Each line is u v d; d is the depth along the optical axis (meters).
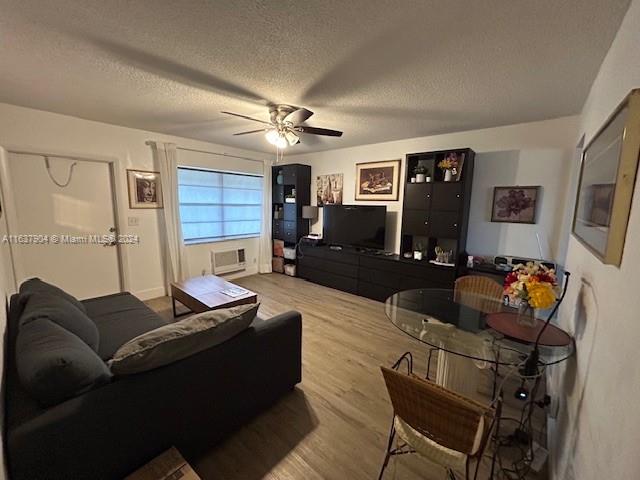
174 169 4.00
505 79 2.01
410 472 1.49
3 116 2.78
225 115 3.00
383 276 3.94
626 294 0.86
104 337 1.97
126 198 3.70
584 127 2.38
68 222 3.32
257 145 4.64
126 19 1.41
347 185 4.73
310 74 1.98
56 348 1.17
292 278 5.13
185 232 4.37
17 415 1.03
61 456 1.05
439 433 1.13
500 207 3.28
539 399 1.97
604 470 0.84
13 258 2.95
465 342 1.61
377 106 2.60
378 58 1.75
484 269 3.13
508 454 1.61
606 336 1.00
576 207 1.92
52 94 2.45
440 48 1.63
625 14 1.27
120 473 1.22
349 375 2.29
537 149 3.02
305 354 2.60
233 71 1.96
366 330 3.10
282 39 1.57
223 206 4.80
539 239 3.09
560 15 1.32
